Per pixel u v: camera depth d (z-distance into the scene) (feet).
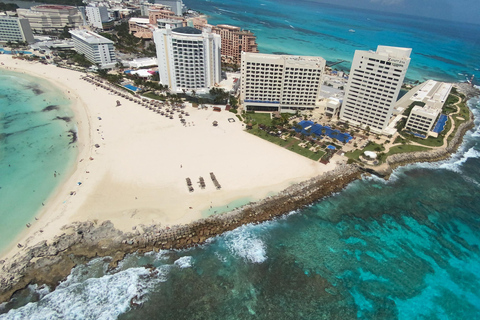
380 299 291.99
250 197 392.06
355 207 400.06
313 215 381.19
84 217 349.41
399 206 407.03
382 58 501.97
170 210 363.15
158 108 638.94
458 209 408.67
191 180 417.08
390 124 590.55
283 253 330.75
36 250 306.14
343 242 349.00
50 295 274.77
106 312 265.34
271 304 281.54
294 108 654.94
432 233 369.50
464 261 336.70
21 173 426.92
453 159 520.83
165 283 291.99
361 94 558.56
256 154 486.38
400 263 329.72
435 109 588.91
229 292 288.71
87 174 422.82
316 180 431.43
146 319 262.67
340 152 499.51
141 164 447.01
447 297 298.35
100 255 309.63
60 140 510.99
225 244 333.62
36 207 365.61
